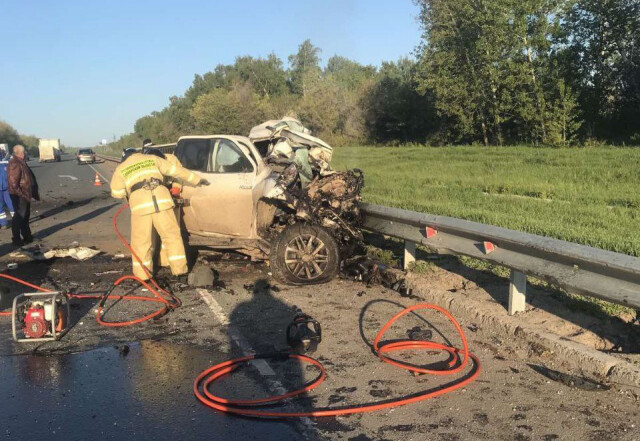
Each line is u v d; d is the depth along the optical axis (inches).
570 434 150.6
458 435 150.6
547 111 1245.7
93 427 157.4
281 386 181.8
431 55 1456.7
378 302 268.1
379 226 325.1
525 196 542.6
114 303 272.7
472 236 251.9
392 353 206.4
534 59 1300.4
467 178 689.0
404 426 155.8
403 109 1792.6
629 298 180.5
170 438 151.2
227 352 211.2
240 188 327.6
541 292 255.8
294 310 257.8
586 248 195.5
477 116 1419.8
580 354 189.0
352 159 1128.2
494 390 176.6
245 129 2416.3
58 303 228.5
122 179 295.4
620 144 1162.6
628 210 429.1
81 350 214.5
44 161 2770.7
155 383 185.3
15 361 204.7
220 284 303.6
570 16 1296.8
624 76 1259.8
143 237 297.3
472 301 245.1
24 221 438.9
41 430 156.0
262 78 3324.3
